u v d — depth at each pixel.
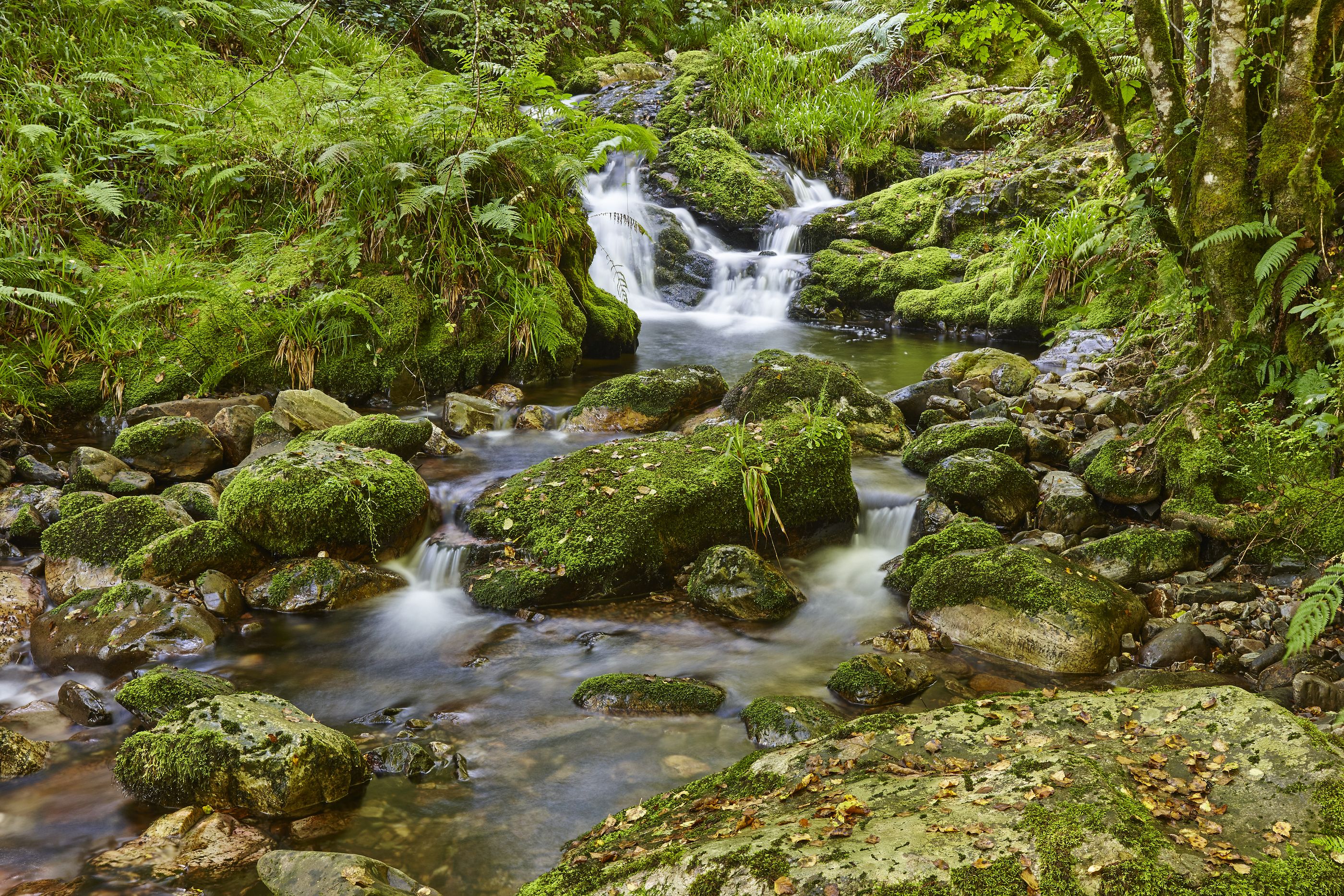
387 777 3.13
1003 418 5.80
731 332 9.55
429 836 2.83
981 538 4.45
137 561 4.32
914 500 5.17
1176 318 5.76
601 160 8.29
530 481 5.03
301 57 9.55
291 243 7.41
